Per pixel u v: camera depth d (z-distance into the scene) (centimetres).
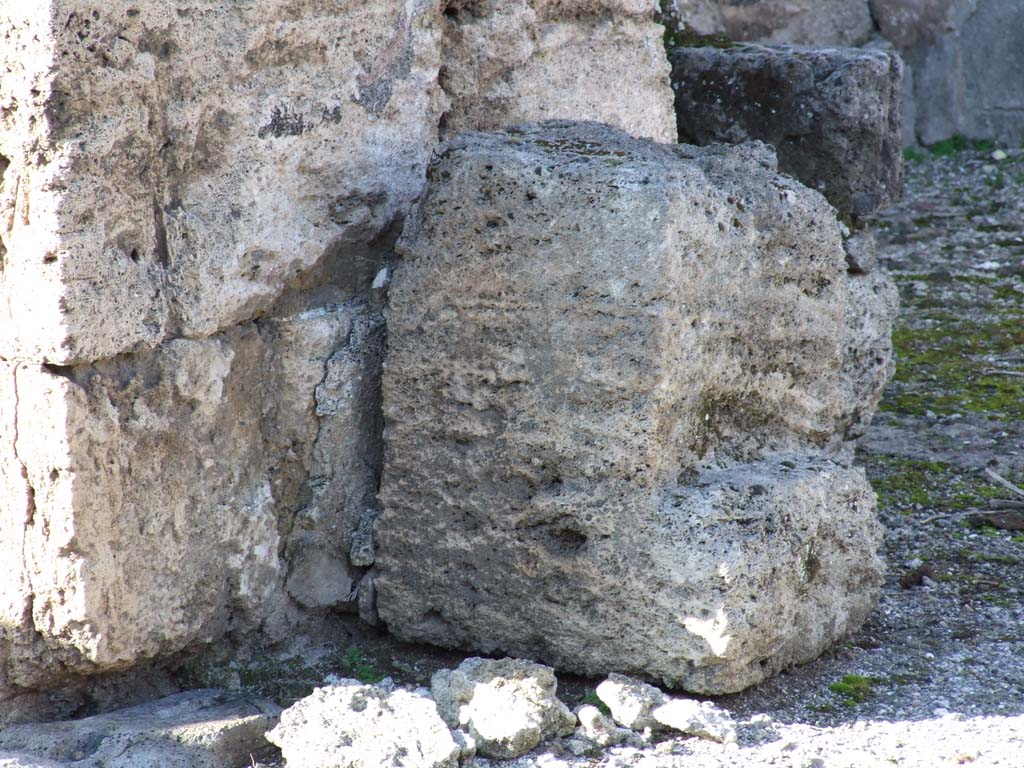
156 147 1005
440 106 1265
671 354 1066
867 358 1609
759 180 1180
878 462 1797
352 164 1162
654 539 1073
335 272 1182
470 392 1120
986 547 1503
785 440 1229
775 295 1178
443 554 1151
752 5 3325
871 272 1658
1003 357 2247
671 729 1034
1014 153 3528
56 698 1041
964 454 1825
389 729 973
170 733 985
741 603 1061
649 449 1067
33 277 945
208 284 1041
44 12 909
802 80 1761
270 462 1146
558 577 1106
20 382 962
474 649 1159
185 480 1055
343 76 1142
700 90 1825
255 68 1069
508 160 1092
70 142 934
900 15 3538
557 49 1401
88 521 974
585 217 1066
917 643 1234
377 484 1209
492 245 1094
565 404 1087
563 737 1017
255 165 1076
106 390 984
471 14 1304
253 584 1130
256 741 1016
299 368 1142
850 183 1755
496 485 1123
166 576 1048
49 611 990
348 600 1200
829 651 1202
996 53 3572
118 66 962
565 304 1076
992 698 1116
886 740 1015
